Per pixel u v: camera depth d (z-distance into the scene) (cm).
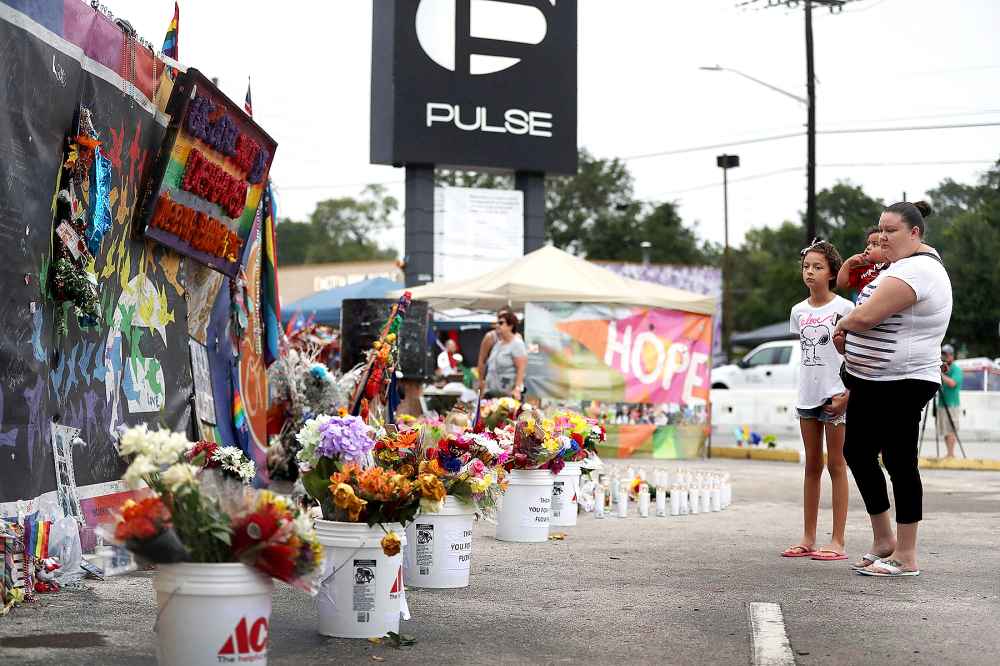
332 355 1769
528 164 2430
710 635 533
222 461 553
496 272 1870
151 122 746
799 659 486
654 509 1129
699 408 1962
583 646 507
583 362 1825
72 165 625
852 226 7350
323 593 516
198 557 399
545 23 2436
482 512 673
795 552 793
